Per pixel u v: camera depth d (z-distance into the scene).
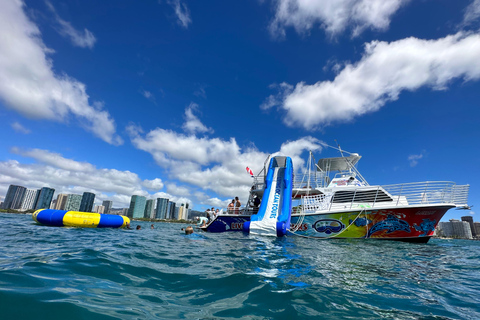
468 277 4.72
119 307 2.46
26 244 6.25
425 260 6.55
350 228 11.41
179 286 3.35
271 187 14.38
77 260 4.29
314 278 4.04
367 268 5.07
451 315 2.74
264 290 3.29
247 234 11.80
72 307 2.32
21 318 2.02
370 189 12.12
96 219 13.88
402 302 3.10
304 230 12.12
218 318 2.37
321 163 15.83
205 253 6.12
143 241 8.37
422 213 10.62
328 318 2.49
